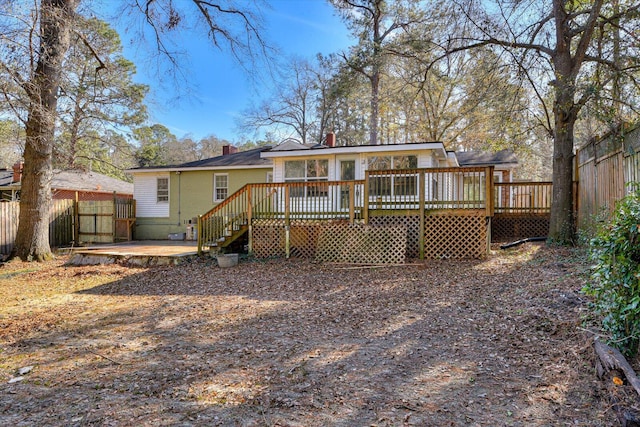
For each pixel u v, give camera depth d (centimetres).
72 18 1020
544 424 239
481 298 557
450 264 855
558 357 329
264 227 1066
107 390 307
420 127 2430
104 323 513
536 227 1274
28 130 1063
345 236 952
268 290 700
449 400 275
